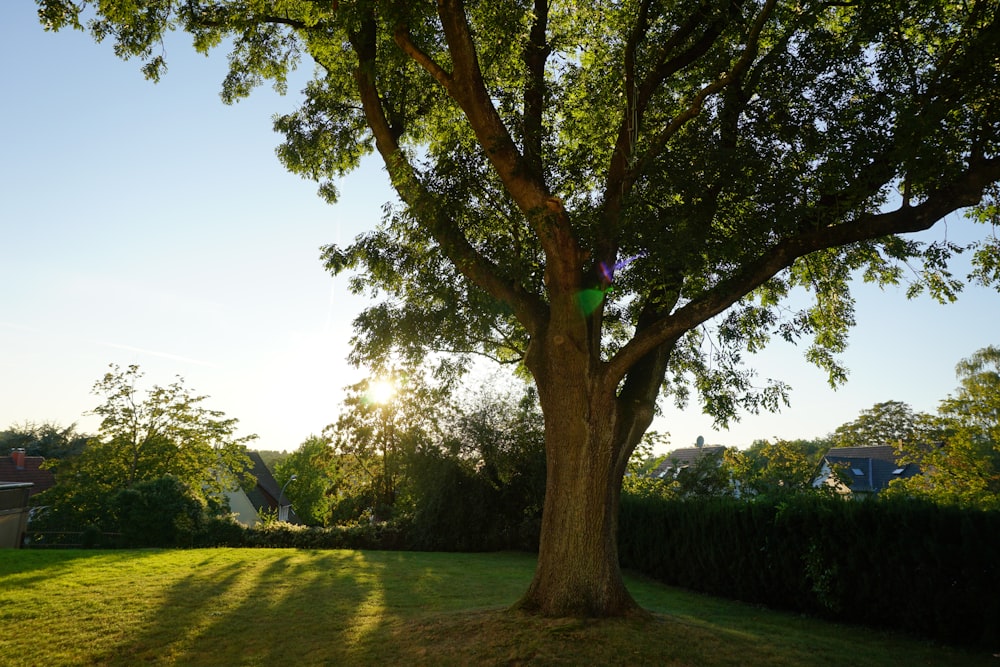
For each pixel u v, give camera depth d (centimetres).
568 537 898
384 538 2245
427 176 1080
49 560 1577
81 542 2039
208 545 2103
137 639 907
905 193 873
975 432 2352
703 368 1263
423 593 1236
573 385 920
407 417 2839
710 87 931
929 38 980
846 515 1165
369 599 1166
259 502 5312
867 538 1127
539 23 1146
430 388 2256
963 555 992
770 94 969
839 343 1320
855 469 4631
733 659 768
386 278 1315
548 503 928
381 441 3338
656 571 1692
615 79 1125
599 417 916
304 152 1444
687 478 2120
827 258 1230
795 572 1255
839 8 1084
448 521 2228
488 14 1078
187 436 3044
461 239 1038
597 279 975
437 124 1334
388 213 1193
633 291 999
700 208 960
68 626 966
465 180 1080
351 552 1981
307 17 1175
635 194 945
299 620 1005
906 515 1075
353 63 1292
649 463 3130
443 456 2295
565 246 912
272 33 1444
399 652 823
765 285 1268
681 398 1346
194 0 1340
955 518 1020
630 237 933
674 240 877
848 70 925
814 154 948
